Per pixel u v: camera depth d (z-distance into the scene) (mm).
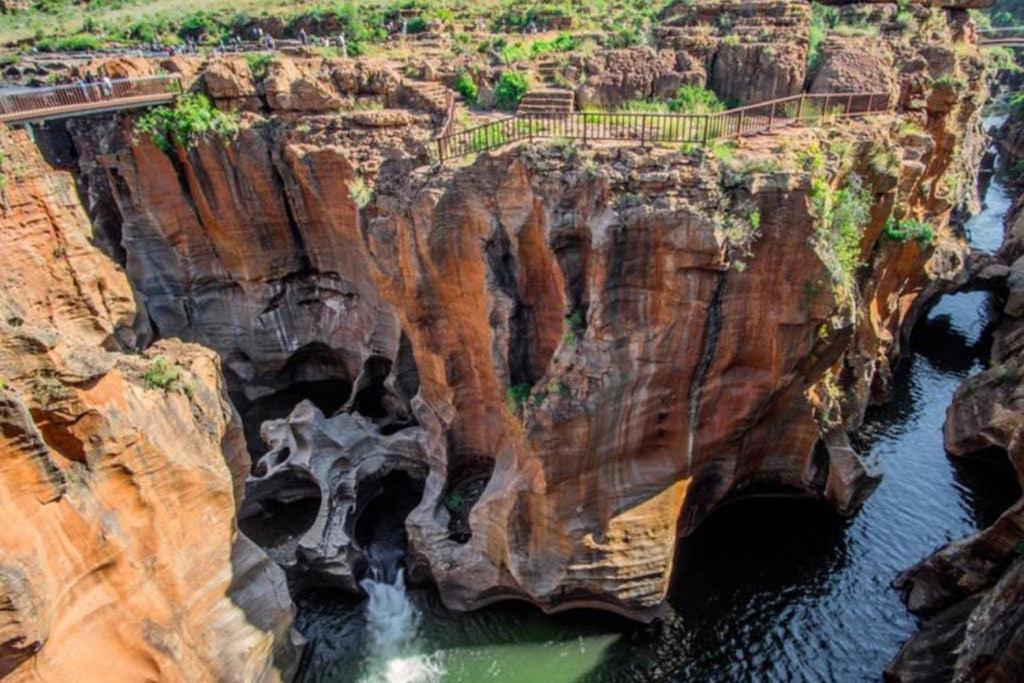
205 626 17609
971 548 20547
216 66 31000
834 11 35438
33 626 12609
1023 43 66188
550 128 22922
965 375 34906
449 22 42719
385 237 24000
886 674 19422
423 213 22016
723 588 22344
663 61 29750
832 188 20219
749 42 29531
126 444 15336
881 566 23109
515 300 21594
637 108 27109
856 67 27312
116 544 14977
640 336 19000
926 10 36250
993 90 82688
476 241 22047
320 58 33375
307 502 26922
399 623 22391
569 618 21891
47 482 13578
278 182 31000
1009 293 37875
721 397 20547
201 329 34406
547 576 21281
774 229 18234
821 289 18438
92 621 14664
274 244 32469
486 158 21266
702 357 19312
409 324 24453
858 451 28812
